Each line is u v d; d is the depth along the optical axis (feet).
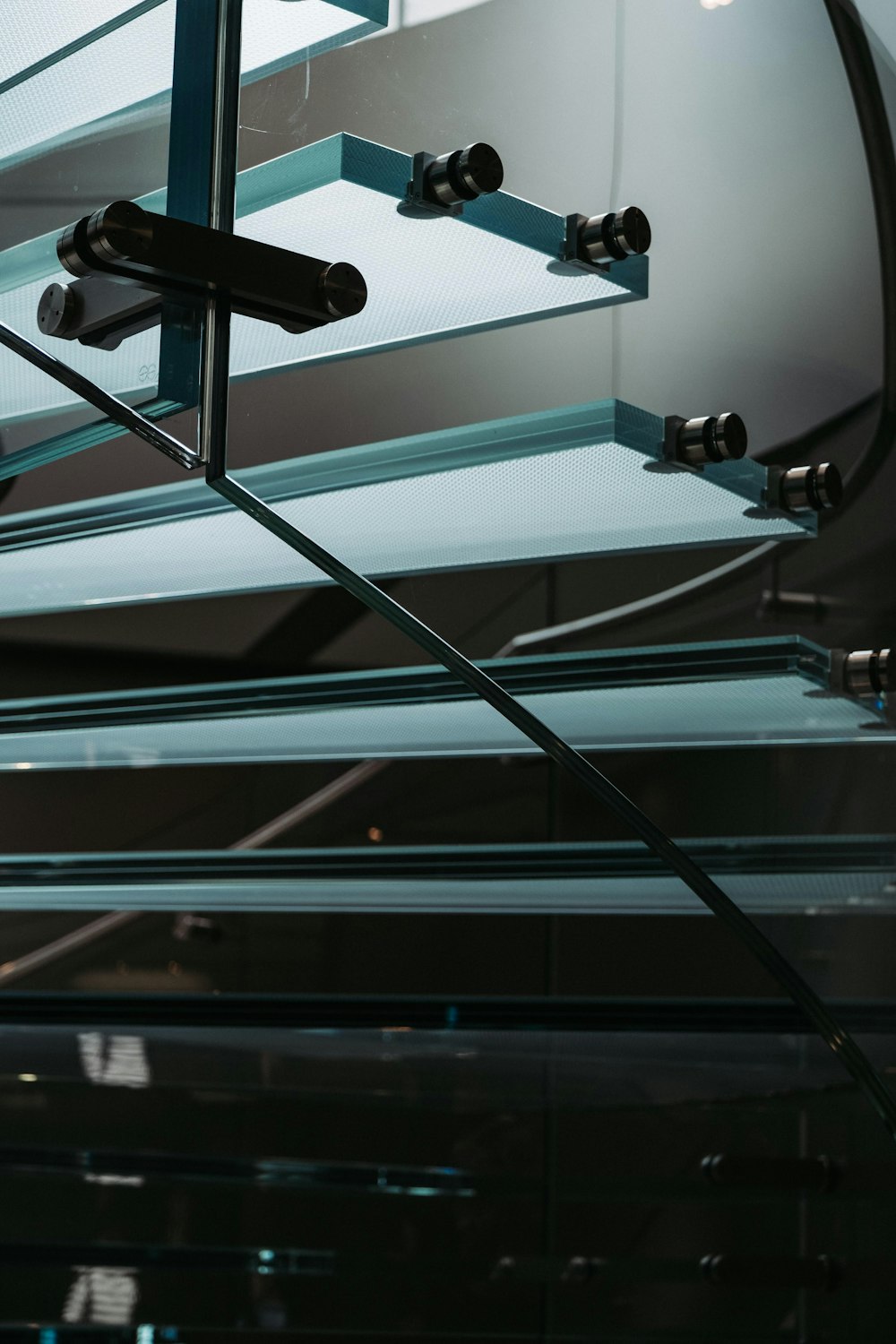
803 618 5.24
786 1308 6.44
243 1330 6.49
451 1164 7.25
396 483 4.25
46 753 6.90
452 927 12.16
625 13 5.06
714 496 5.05
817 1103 6.84
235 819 12.78
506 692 4.47
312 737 5.94
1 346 4.33
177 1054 7.50
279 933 12.37
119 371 3.97
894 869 5.13
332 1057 7.54
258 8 4.00
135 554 5.41
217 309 3.92
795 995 4.89
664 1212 6.64
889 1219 6.55
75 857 6.99
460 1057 7.67
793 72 5.81
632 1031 8.02
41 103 4.19
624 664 4.72
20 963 12.28
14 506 12.35
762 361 5.37
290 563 5.20
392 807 12.55
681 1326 6.50
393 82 4.32
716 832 4.81
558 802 12.19
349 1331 6.58
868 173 5.94
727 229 5.36
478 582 4.43
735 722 4.94
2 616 6.70
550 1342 6.61
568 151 4.81
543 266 4.68
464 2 4.56
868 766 5.12
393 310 4.27
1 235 4.25
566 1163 7.23
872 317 5.77
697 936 11.29
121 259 3.73
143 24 4.04
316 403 4.09
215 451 3.91
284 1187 6.72
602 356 4.86
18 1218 6.54
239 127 3.94
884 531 5.56
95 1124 6.98
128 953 12.30
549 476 4.59
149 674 12.83
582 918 11.83
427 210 4.37
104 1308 6.42
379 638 12.96
